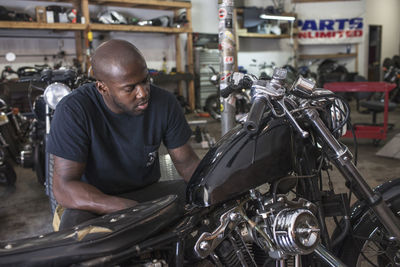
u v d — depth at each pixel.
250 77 1.19
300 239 1.00
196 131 4.86
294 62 11.70
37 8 6.42
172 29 8.23
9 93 5.58
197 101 9.29
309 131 1.21
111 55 1.16
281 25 11.14
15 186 3.73
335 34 11.82
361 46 12.16
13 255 0.79
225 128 3.23
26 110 6.86
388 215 1.21
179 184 1.52
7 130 4.62
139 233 0.90
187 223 1.01
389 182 1.41
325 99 1.18
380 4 12.95
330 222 2.33
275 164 1.10
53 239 0.85
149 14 8.82
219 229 1.02
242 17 10.38
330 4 11.68
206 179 1.06
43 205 3.18
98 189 1.30
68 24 6.67
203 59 9.03
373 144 4.83
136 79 1.17
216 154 1.10
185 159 1.52
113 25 7.25
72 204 1.20
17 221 2.84
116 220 0.93
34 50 7.21
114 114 1.35
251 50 11.23
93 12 7.98
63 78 2.99
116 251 0.85
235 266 1.08
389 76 8.69
